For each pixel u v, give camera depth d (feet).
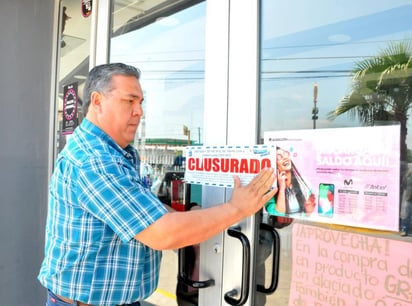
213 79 5.01
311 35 4.06
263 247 4.48
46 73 8.55
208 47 5.09
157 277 4.56
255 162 4.38
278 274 4.32
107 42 7.06
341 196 3.77
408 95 3.37
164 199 5.72
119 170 3.86
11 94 8.18
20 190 8.36
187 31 5.45
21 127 8.32
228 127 4.83
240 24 4.70
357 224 3.66
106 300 4.08
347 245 3.75
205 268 5.03
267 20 4.48
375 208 3.55
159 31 5.94
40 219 8.57
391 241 3.46
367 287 3.62
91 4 7.38
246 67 4.63
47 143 8.59
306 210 4.04
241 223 4.61
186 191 5.31
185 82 5.49
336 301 3.84
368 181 3.59
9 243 8.26
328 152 3.86
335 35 3.86
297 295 4.16
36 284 8.57
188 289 5.34
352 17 3.74
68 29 8.14
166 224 3.63
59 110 8.40
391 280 3.47
